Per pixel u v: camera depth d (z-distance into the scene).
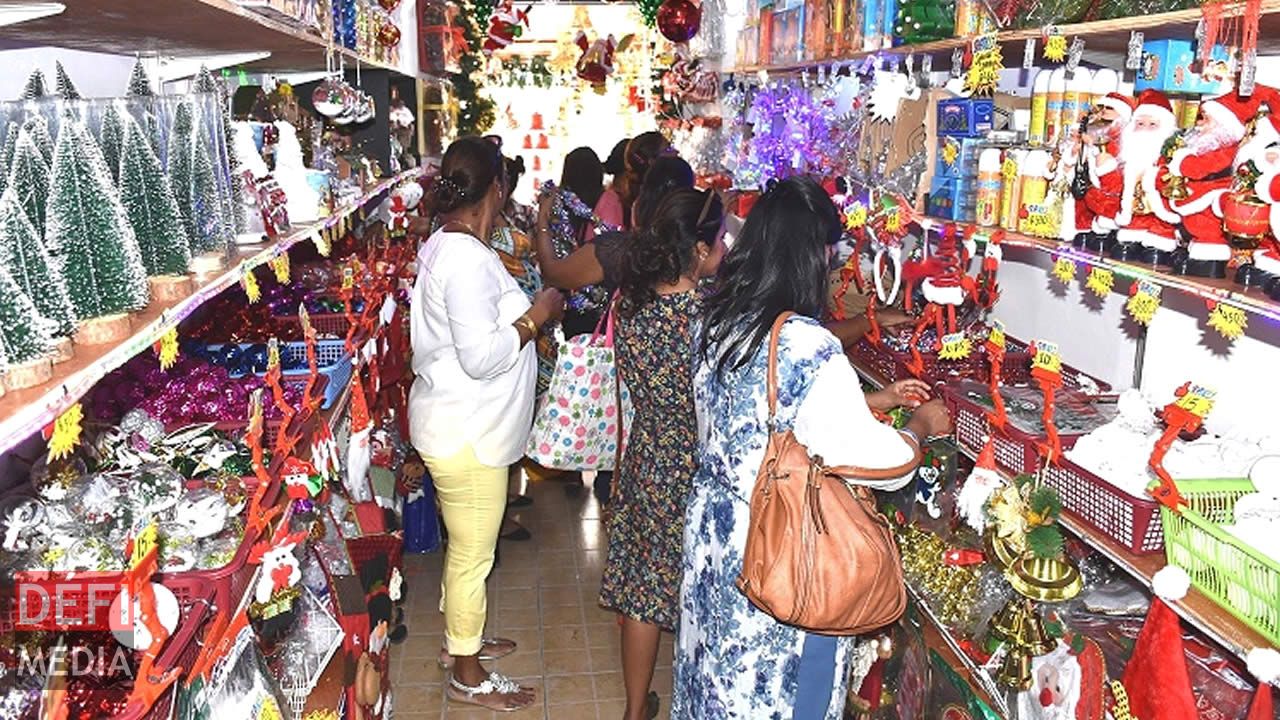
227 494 1.84
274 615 2.24
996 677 2.05
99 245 1.24
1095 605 2.14
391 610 3.04
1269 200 1.43
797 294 1.97
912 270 2.64
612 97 8.62
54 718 1.23
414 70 5.27
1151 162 1.68
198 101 1.74
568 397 3.14
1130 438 1.83
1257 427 2.10
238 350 2.80
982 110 2.35
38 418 0.96
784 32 4.06
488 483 3.00
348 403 2.84
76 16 1.54
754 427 1.97
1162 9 1.71
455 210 2.87
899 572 1.94
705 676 2.11
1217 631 1.48
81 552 1.48
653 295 2.59
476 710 3.22
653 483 2.70
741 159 4.38
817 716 2.08
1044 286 2.93
